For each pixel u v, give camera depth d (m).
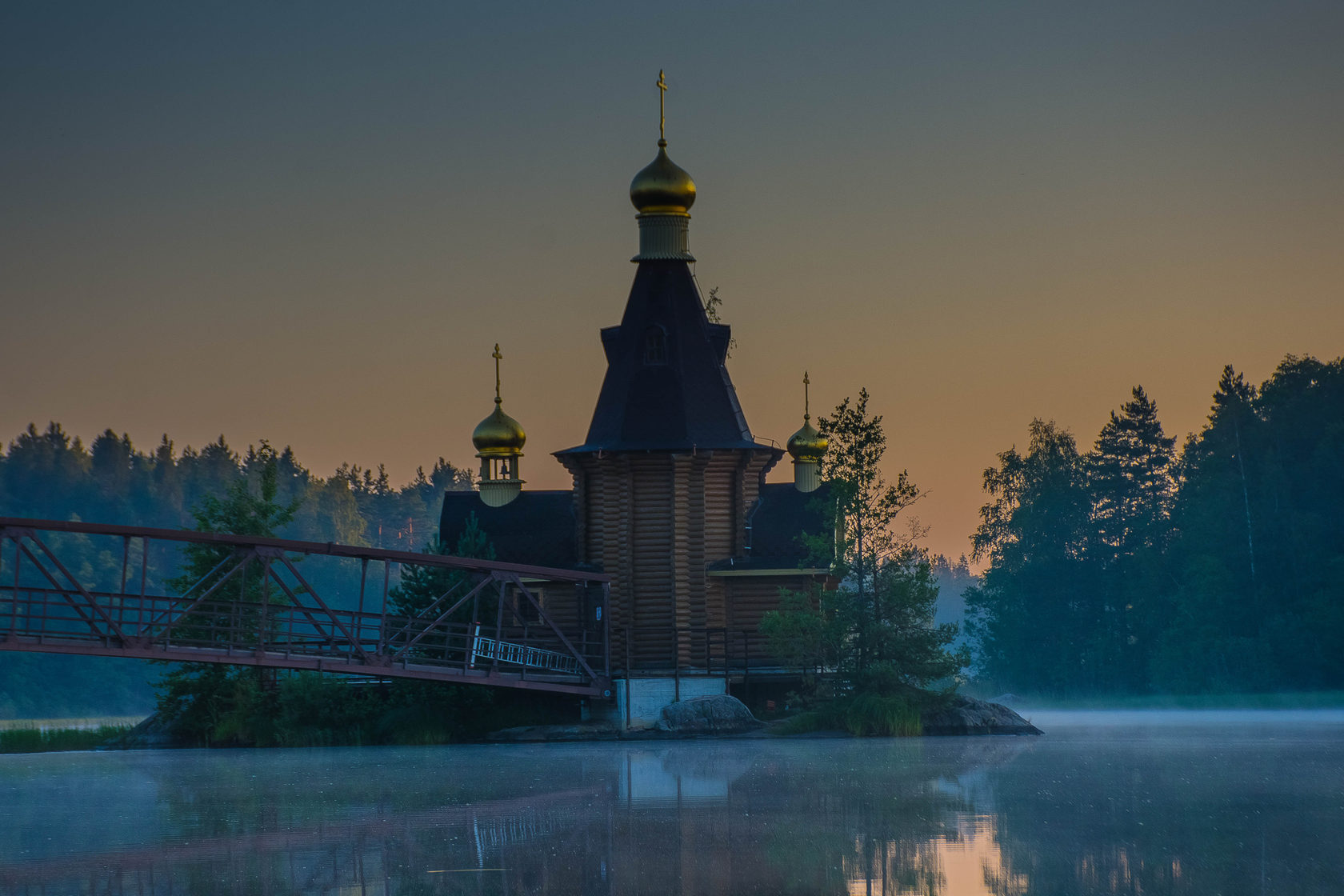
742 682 75.31
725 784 47.62
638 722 71.88
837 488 72.25
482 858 33.09
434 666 67.75
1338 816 38.44
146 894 29.53
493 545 81.81
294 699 71.25
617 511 77.12
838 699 71.06
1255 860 31.67
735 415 80.12
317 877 31.17
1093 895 28.05
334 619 64.38
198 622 76.50
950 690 73.31
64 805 45.12
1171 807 40.38
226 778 53.28
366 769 55.88
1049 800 42.16
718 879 30.06
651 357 79.06
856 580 72.94
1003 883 29.28
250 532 78.50
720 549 77.94
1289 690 103.62
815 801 42.44
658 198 80.19
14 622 58.16
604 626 71.25
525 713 73.56
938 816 38.97
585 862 32.41
